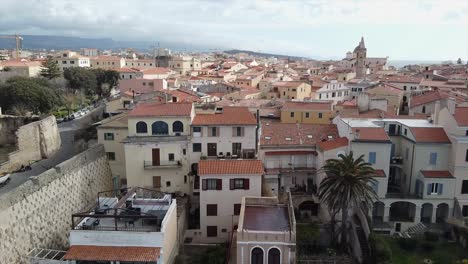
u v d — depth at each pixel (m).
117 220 45.19
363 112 89.38
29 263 43.84
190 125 61.59
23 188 45.06
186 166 62.22
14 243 42.97
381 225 57.66
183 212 55.69
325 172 56.00
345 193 51.28
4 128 93.44
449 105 59.41
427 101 94.81
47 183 49.53
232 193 55.09
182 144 61.62
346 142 60.75
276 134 67.69
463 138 56.72
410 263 50.97
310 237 53.94
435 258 51.97
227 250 50.00
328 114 89.69
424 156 59.19
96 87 151.38
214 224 55.88
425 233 55.84
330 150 59.88
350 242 55.84
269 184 62.78
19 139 75.31
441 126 61.97
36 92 110.75
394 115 82.38
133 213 44.94
